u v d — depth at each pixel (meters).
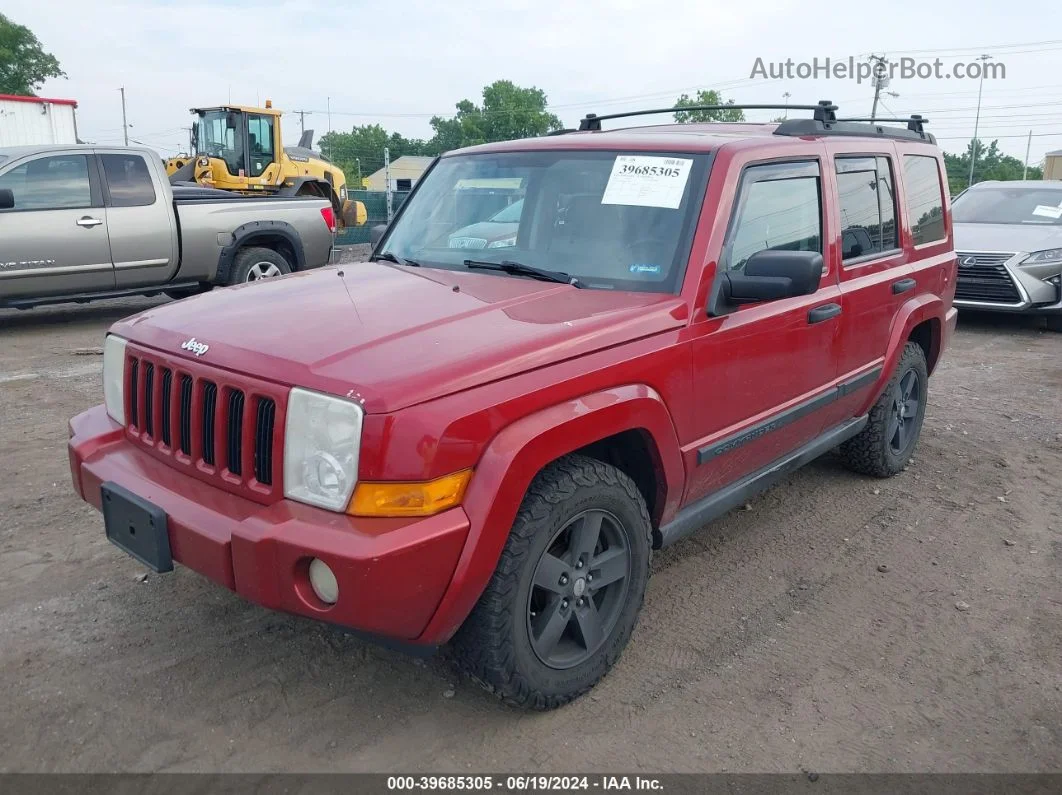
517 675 2.84
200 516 2.71
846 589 4.02
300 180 19.03
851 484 5.33
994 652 3.52
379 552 2.39
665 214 3.52
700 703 3.14
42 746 2.81
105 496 3.04
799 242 4.00
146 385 3.14
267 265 10.62
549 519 2.80
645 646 3.50
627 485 3.09
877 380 4.77
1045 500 5.14
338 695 3.12
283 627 3.54
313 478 2.53
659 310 3.21
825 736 2.97
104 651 3.34
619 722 3.02
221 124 18.52
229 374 2.74
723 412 3.55
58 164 9.00
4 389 6.97
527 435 2.67
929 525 4.75
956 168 75.06
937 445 6.12
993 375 8.29
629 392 3.03
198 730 2.91
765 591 3.98
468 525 2.56
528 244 3.77
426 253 4.06
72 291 9.20
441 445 2.49
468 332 2.86
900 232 4.98
